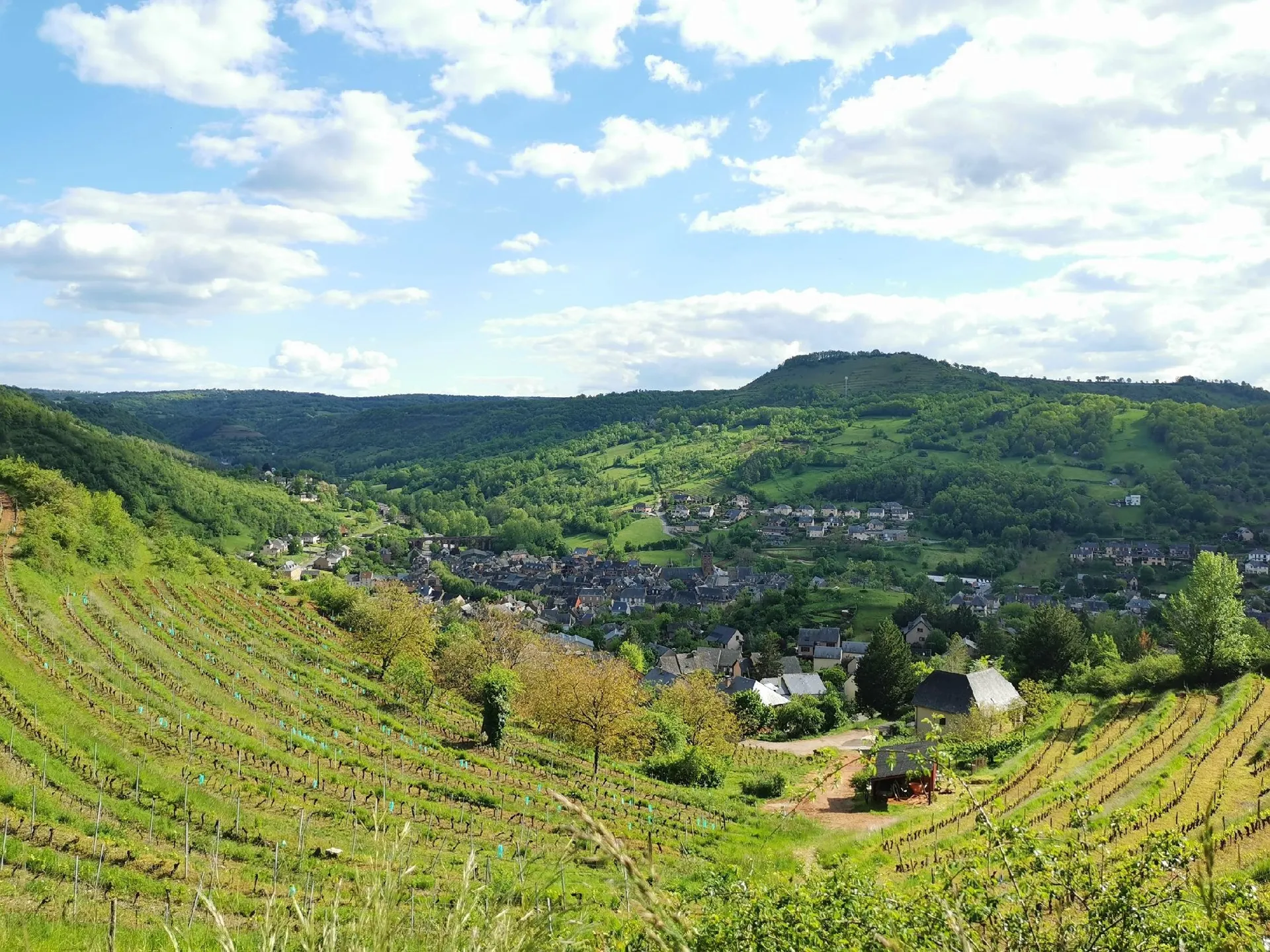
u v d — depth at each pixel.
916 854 32.56
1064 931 9.76
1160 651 82.12
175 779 31.23
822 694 99.69
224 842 26.42
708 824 42.28
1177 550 174.75
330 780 36.78
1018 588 159.88
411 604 75.81
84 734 32.34
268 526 185.00
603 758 59.16
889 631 87.81
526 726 67.88
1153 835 10.27
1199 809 34.00
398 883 7.64
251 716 44.28
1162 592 154.38
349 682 62.47
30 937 15.38
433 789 39.91
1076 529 194.50
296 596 94.88
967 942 8.27
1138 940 9.20
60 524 64.12
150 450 189.00
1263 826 30.03
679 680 71.44
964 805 39.78
